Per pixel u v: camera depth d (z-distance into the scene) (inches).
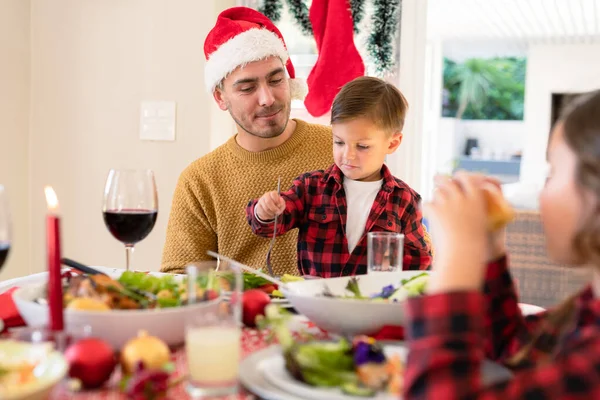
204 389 28.6
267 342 37.2
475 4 199.8
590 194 26.6
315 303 36.8
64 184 100.4
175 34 94.3
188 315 34.4
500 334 36.0
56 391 26.7
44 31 99.6
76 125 99.3
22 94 99.3
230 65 68.4
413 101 95.3
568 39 287.0
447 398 24.0
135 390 27.0
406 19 93.9
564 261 29.0
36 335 29.2
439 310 25.9
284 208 58.0
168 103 95.0
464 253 27.5
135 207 44.9
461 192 28.8
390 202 65.5
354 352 29.6
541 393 23.6
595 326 25.2
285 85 70.2
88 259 100.5
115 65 97.0
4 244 34.6
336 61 88.0
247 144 73.2
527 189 137.3
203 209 72.7
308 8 95.3
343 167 64.0
